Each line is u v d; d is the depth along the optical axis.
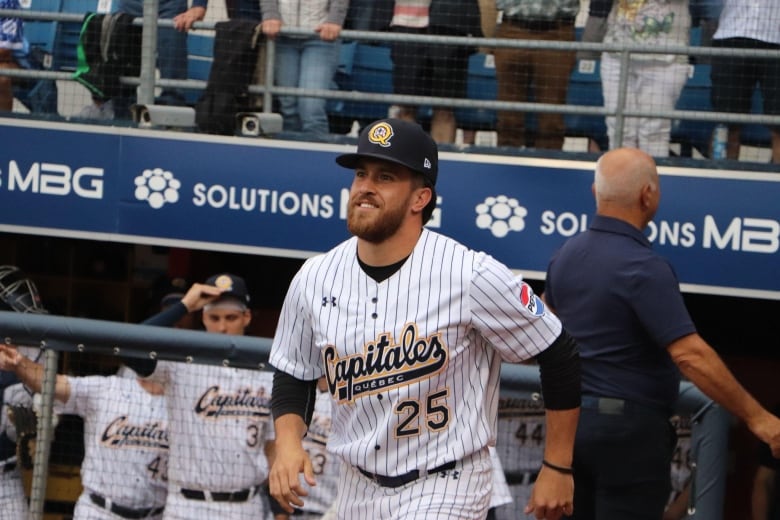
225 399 11.57
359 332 8.09
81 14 17.27
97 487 11.95
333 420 8.50
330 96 16.48
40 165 16.80
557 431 8.38
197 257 20.06
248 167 16.38
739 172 15.20
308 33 16.62
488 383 8.32
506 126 17.23
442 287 7.99
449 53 16.77
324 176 16.22
